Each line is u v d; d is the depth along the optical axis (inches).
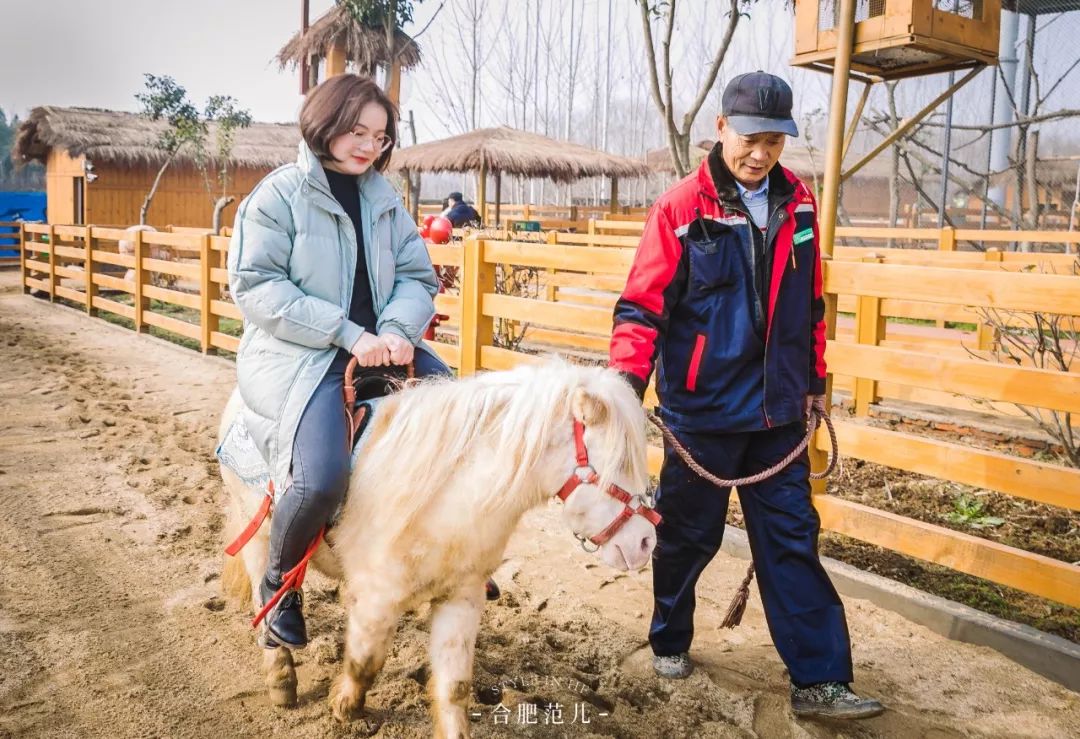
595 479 84.4
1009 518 189.9
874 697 118.7
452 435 89.4
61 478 198.7
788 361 109.0
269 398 98.3
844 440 154.9
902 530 144.9
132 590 145.1
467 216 418.3
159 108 863.1
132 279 467.5
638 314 106.1
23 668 119.0
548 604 145.8
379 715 111.0
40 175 2608.3
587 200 1311.5
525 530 179.0
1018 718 114.7
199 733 106.3
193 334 364.8
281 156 1074.1
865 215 839.7
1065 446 187.6
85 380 305.6
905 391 270.8
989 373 136.1
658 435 235.0
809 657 110.5
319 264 99.7
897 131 214.5
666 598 120.6
